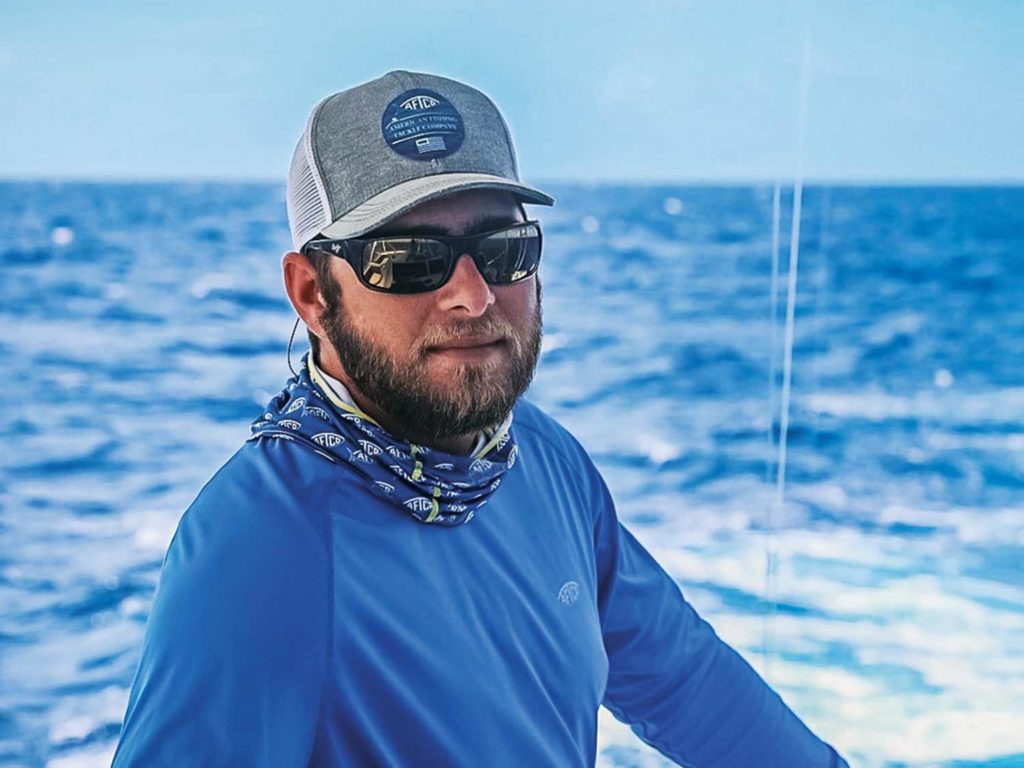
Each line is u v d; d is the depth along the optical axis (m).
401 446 1.01
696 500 6.68
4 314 9.80
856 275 10.99
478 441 1.11
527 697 1.09
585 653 1.17
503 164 1.07
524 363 1.05
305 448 1.00
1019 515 6.52
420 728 0.97
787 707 1.41
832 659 4.00
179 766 0.83
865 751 3.29
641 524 6.28
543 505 1.21
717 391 9.04
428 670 0.99
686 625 1.37
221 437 7.77
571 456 1.30
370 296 0.99
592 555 1.27
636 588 1.33
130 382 8.60
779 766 1.37
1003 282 10.88
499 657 1.07
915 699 3.63
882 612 4.56
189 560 0.92
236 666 0.87
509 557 1.12
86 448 7.44
